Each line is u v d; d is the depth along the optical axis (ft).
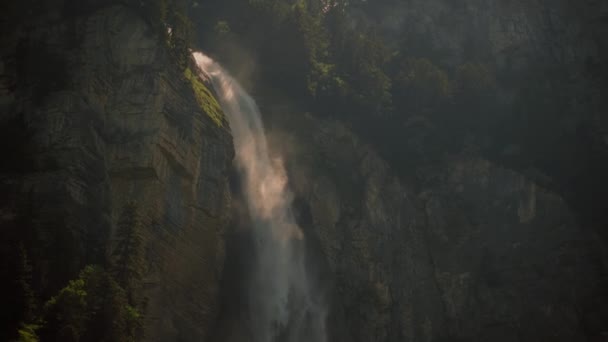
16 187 208.33
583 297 298.97
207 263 234.79
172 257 221.66
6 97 228.84
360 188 300.20
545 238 309.01
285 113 306.55
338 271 276.21
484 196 317.01
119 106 232.73
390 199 303.27
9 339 167.12
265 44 322.75
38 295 191.11
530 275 300.20
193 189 235.40
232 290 243.60
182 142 235.40
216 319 233.35
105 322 178.19
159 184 223.51
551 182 338.13
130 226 197.36
